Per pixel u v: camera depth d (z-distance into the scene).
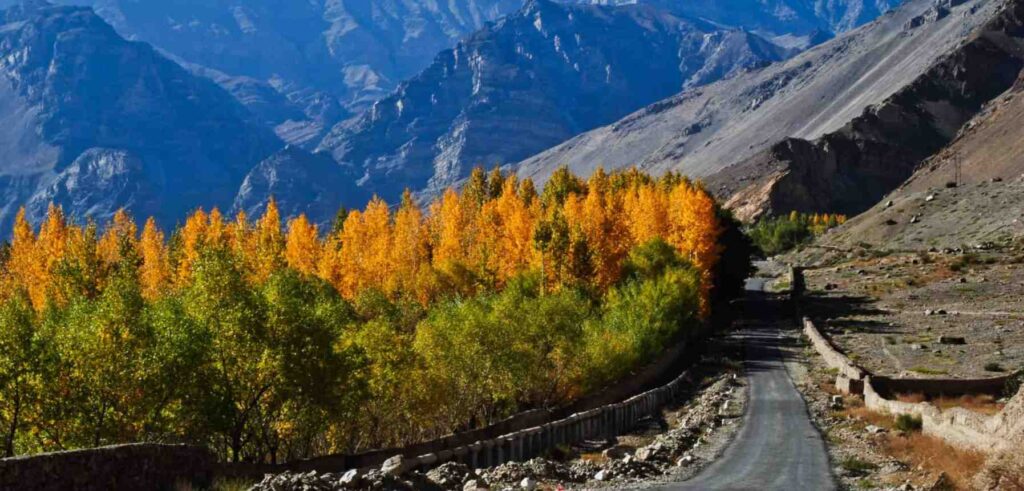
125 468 20.56
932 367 67.25
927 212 187.25
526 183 154.25
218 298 37.22
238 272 38.22
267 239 120.81
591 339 63.31
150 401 36.03
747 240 139.75
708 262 108.06
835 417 50.97
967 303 104.00
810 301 122.38
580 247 97.06
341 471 29.83
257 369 36.75
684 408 58.22
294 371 36.78
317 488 22.33
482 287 98.69
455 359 53.50
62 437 36.25
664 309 83.12
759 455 37.16
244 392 37.38
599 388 64.25
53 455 18.78
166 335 36.16
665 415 56.66
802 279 148.50
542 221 99.56
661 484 29.12
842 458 36.44
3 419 36.22
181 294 48.19
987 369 64.12
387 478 24.81
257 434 41.16
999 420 32.78
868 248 179.38
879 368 69.25
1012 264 126.12
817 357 83.38
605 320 76.75
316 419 39.56
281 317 37.22
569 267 96.62
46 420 35.84
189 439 37.31
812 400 58.94
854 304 115.81
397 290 102.25
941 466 32.06
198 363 36.09
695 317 98.94
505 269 106.88
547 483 28.45
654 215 113.44
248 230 136.50
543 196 151.00
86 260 96.75
